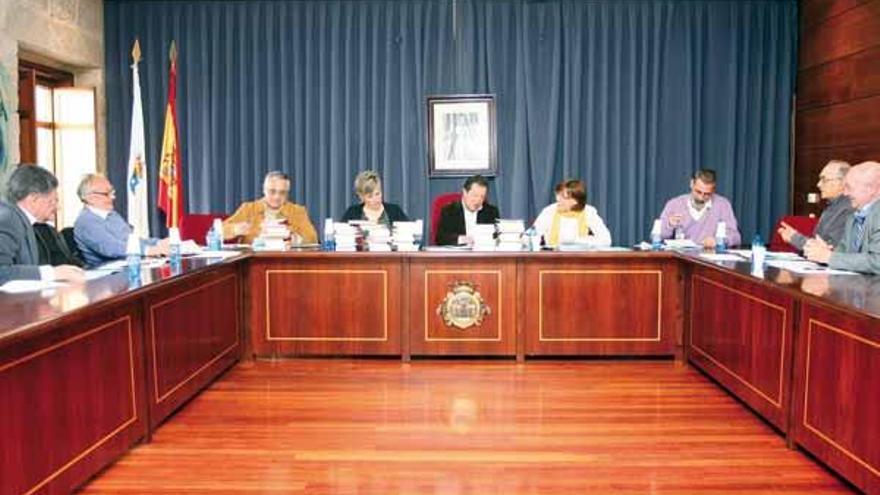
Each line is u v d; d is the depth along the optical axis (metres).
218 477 2.78
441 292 4.44
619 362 4.48
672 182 6.15
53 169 5.93
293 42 6.08
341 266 4.45
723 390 3.91
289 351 4.50
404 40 6.02
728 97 6.06
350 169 6.12
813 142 5.81
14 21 4.84
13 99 4.84
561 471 2.82
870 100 4.98
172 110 5.81
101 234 4.05
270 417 3.46
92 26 5.95
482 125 6.08
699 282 4.21
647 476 2.78
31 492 2.31
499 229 4.51
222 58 6.14
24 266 3.07
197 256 4.13
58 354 2.46
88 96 5.96
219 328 4.08
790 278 3.10
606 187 6.11
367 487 2.68
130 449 3.05
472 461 2.92
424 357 4.54
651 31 6.03
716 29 6.04
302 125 6.15
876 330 2.42
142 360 3.10
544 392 3.86
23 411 2.27
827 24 5.58
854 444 2.57
